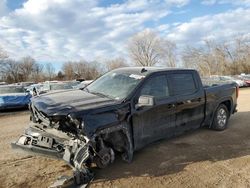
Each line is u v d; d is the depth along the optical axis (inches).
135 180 177.9
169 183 174.2
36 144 187.9
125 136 197.6
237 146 245.6
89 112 176.6
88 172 177.2
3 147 249.9
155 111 217.9
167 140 261.6
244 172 190.9
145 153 226.1
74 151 173.0
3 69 2662.4
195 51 2463.1
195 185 171.5
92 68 2837.1
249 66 2397.9
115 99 201.0
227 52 2456.9
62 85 711.7
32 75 2805.1
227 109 307.7
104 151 185.2
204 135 279.4
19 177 183.3
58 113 171.8
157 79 227.3
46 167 199.8
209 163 206.5
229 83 314.3
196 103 258.5
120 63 2481.5
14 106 561.6
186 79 256.1
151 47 2418.8
